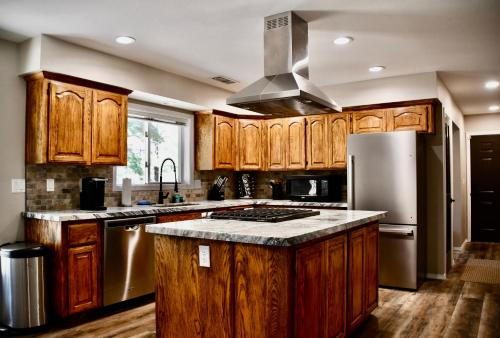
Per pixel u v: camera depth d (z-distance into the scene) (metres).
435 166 4.74
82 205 3.70
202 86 5.00
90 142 3.63
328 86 5.22
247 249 2.13
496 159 7.23
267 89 2.86
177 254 2.40
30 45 3.38
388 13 2.93
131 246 3.59
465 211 7.39
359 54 3.90
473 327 3.11
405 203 4.21
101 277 3.37
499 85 5.15
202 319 2.29
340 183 5.26
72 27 3.18
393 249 4.25
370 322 3.22
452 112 5.85
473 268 5.20
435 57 4.00
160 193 4.61
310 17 3.01
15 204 3.42
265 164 5.61
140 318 3.33
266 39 3.02
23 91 3.50
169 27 3.20
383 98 4.82
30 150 3.44
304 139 5.32
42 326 3.10
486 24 3.13
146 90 4.21
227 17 3.00
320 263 2.37
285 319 2.01
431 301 3.78
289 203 5.07
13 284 3.03
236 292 2.17
